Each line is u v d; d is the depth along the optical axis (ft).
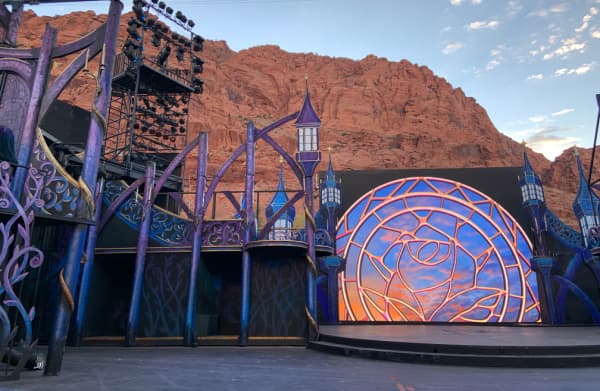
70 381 26.48
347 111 403.13
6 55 32.55
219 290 65.46
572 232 85.35
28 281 54.39
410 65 495.82
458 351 36.91
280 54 519.19
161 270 56.59
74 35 352.49
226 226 57.11
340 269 84.53
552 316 75.36
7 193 27.68
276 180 251.60
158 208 59.16
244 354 44.34
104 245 58.03
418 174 92.48
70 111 74.33
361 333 52.95
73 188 30.66
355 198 91.66
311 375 30.04
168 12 94.38
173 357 41.29
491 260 82.99
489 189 89.20
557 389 24.84
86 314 54.80
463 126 440.45
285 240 52.75
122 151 87.40
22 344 27.02
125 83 91.81
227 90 396.37
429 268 83.82
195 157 249.55
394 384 26.53
